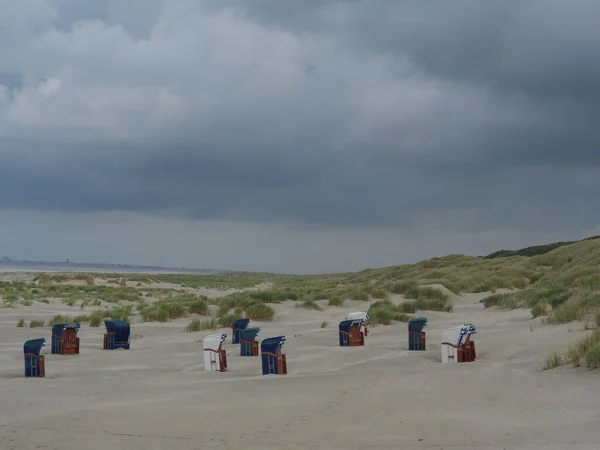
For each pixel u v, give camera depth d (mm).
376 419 8938
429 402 9977
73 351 17750
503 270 49750
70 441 8062
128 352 18078
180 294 60344
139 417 9328
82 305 39312
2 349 19016
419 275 57938
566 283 34719
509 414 8969
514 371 12758
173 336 22875
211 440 8016
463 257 67438
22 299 41906
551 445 7285
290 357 16500
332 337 21438
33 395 11461
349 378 12711
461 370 13227
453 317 28203
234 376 13562
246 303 32750
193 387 12141
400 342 19625
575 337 16406
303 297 38938
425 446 7473
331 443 7754
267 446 7695
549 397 9984
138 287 78938
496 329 21625
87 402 10773
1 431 8625
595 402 9406
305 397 10781
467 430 8109
